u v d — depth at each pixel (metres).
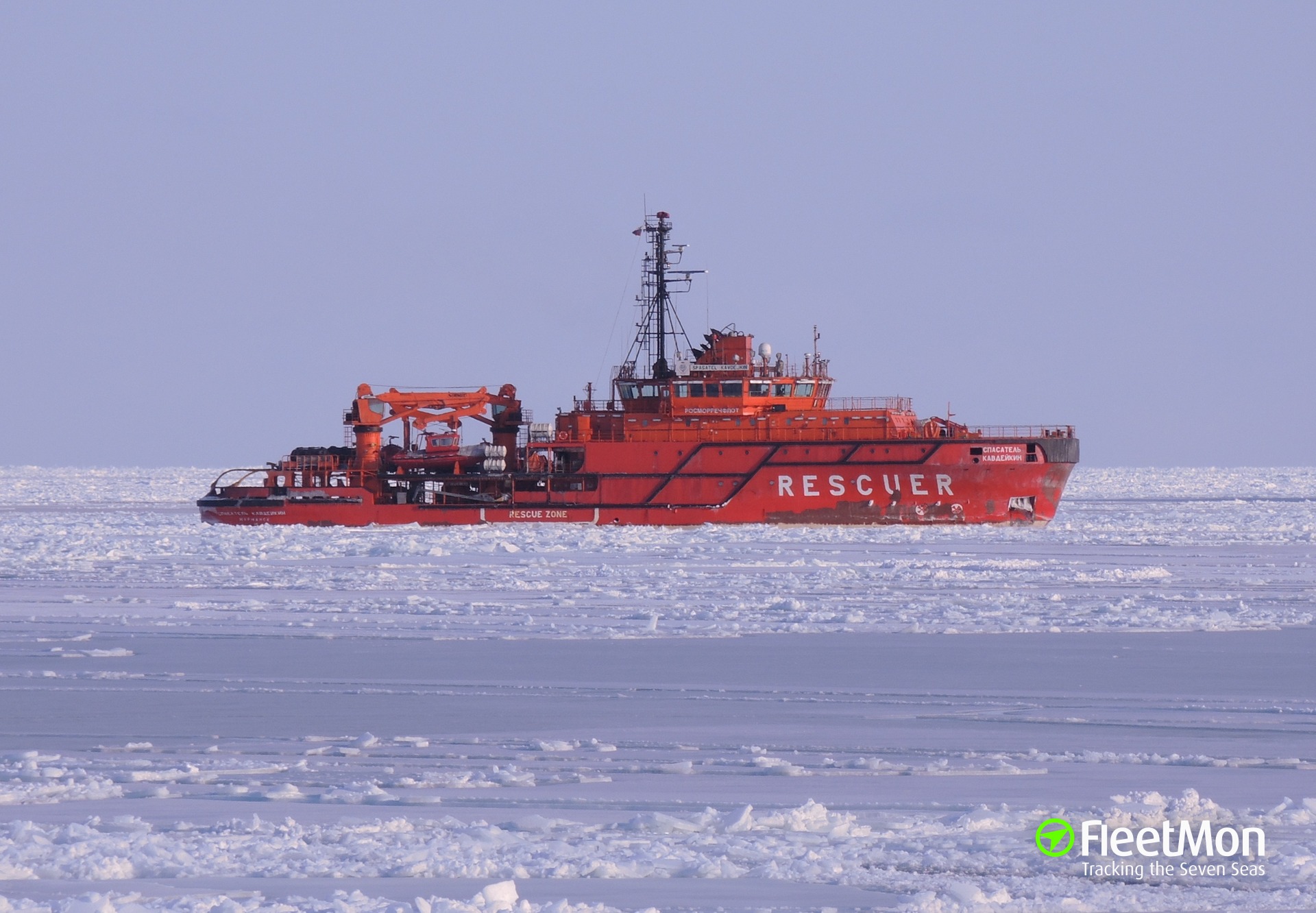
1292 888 39.06
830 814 47.56
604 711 72.44
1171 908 37.31
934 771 55.75
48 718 71.38
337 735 65.88
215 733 66.81
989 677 83.62
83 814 49.03
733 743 63.03
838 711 71.88
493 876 40.41
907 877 40.16
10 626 113.75
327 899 37.94
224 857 42.19
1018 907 37.28
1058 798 50.38
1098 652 94.31
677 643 100.44
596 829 46.00
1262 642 99.25
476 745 62.88
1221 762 57.16
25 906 36.41
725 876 40.28
